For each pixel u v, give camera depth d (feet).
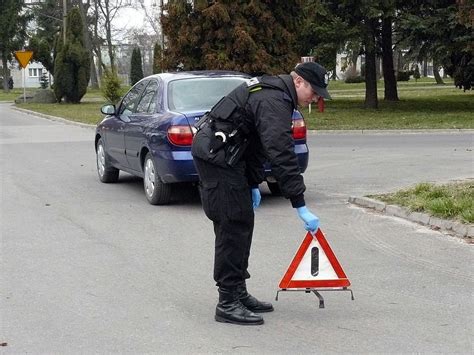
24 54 145.69
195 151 16.60
